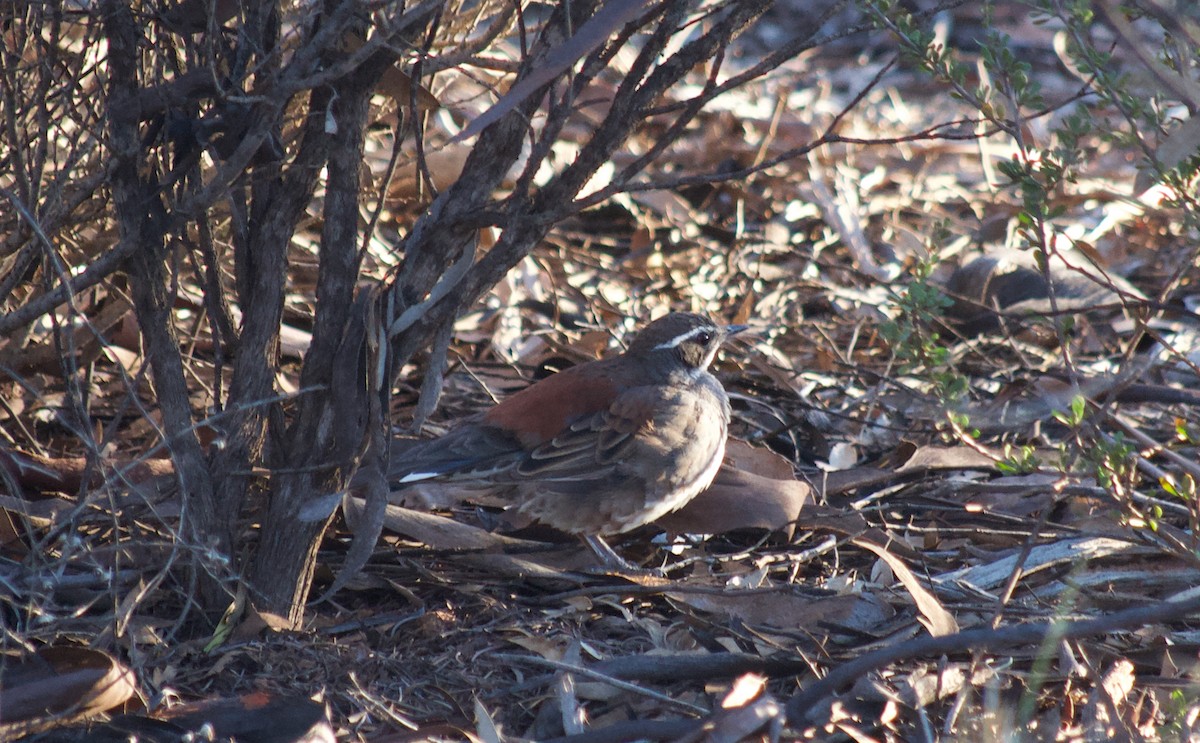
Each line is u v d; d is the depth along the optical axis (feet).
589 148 27.02
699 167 68.23
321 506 27.94
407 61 28.30
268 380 28.58
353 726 26.35
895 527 36.29
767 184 66.69
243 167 25.73
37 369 38.88
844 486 37.93
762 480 36.32
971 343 48.29
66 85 30.40
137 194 26.45
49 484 33.32
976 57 83.61
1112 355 48.60
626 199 63.16
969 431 34.35
